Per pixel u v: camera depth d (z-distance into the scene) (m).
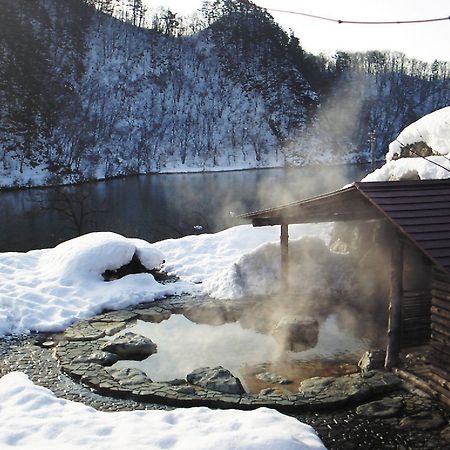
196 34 101.88
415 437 5.34
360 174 61.34
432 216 5.99
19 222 31.56
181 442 4.56
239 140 79.31
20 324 8.92
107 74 79.81
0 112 55.56
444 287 6.04
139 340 8.02
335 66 110.81
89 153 58.88
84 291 10.52
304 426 5.00
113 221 32.12
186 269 12.93
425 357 7.27
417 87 104.00
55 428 4.91
